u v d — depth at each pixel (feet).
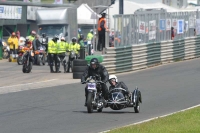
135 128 126.00
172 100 204.95
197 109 167.73
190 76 296.71
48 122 149.38
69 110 176.14
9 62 427.74
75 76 289.53
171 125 131.75
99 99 165.48
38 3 522.88
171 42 378.73
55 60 330.75
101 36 371.15
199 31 427.33
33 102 198.59
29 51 334.85
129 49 326.24
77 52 333.62
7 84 269.44
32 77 303.89
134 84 261.65
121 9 389.19
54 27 461.78
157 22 368.07
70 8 467.93
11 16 478.59
